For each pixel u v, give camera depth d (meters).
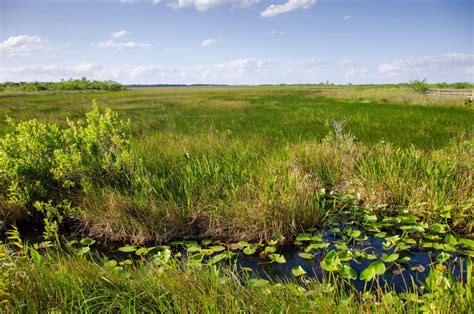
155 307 2.58
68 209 4.55
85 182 4.88
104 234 4.36
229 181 4.95
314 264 3.57
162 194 4.79
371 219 4.32
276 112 16.42
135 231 4.28
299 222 4.27
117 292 2.68
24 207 4.72
